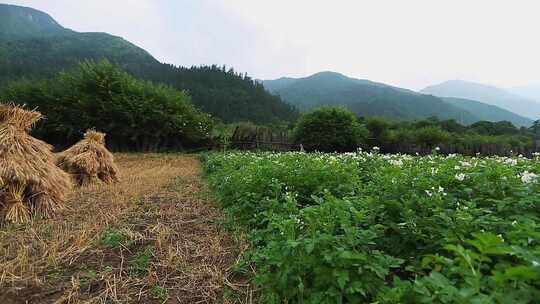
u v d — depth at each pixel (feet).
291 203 11.25
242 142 76.28
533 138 85.81
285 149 77.20
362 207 9.95
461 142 72.54
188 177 33.68
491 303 4.51
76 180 26.96
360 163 23.89
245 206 15.47
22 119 18.54
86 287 9.76
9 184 16.43
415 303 5.80
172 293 9.48
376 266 7.03
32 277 10.25
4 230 14.87
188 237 13.96
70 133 69.92
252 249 12.00
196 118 79.30
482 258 5.23
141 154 63.62
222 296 9.29
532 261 4.71
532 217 8.76
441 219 8.89
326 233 7.98
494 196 10.94
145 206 19.53
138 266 11.02
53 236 13.74
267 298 8.18
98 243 13.10
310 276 7.76
